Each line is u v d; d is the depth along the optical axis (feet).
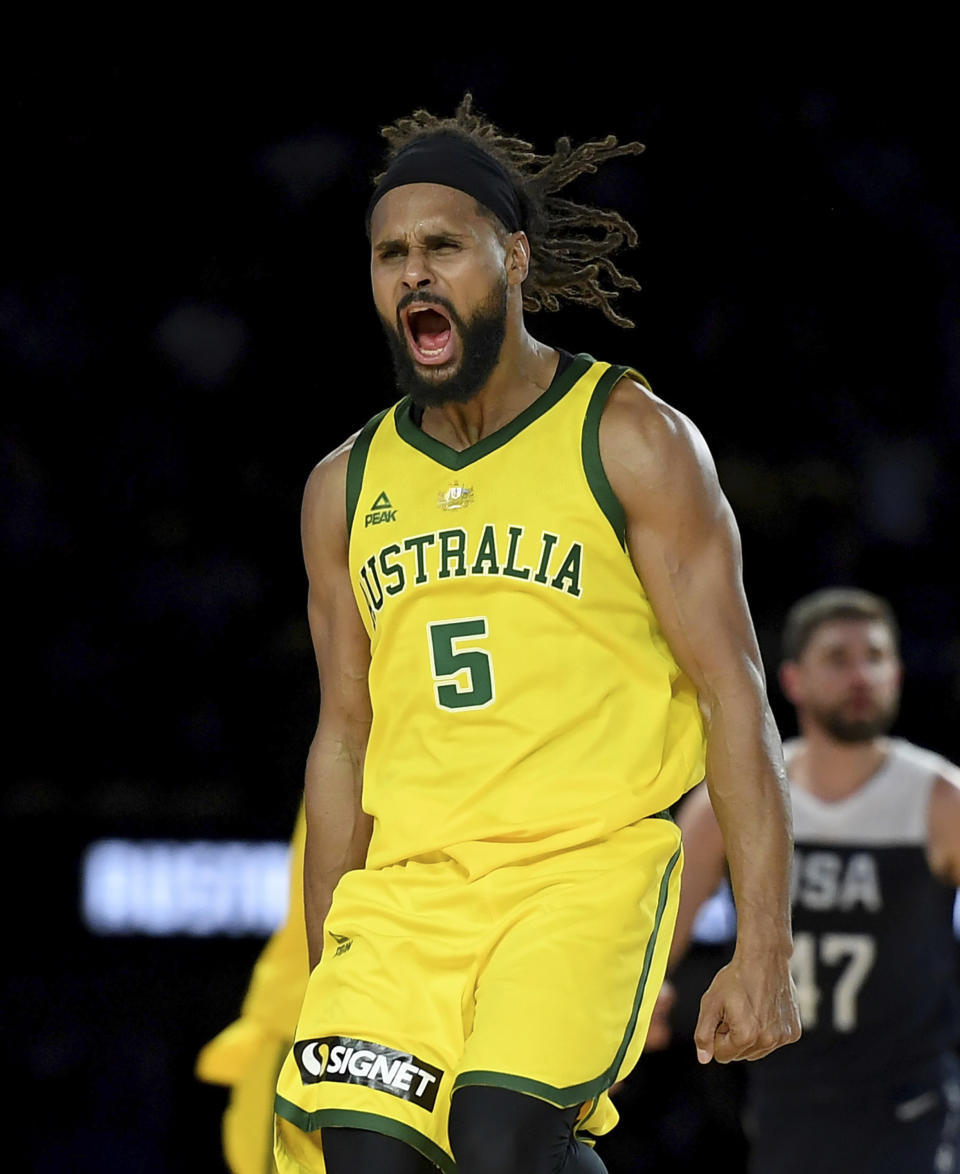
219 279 84.28
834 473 82.02
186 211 84.84
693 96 86.43
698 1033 17.75
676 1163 68.95
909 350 84.02
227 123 85.87
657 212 85.05
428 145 19.22
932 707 76.74
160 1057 67.97
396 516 19.20
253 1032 34.55
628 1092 69.56
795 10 86.17
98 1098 67.56
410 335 18.94
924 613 78.89
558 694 18.52
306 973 34.04
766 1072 33.91
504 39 86.74
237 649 76.74
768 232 85.20
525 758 18.45
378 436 19.90
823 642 34.60
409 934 18.29
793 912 34.06
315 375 83.15
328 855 20.31
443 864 18.61
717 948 66.74
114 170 85.10
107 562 78.28
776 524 81.00
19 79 84.84
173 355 82.58
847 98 86.79
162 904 68.28
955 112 86.43
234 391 82.58
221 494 80.64
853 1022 33.22
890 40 86.43
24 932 68.95
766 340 84.17
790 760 35.55
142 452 80.84
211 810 72.23
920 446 82.53
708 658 18.74
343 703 20.39
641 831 18.57
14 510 78.48
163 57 85.66
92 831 71.10
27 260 83.61
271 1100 34.94
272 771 73.56
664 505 18.52
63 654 75.82
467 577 18.66
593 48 86.07
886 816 33.99
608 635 18.56
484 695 18.58
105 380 81.97
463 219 18.74
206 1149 67.67
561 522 18.58
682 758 18.94
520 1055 16.88
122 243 84.28
